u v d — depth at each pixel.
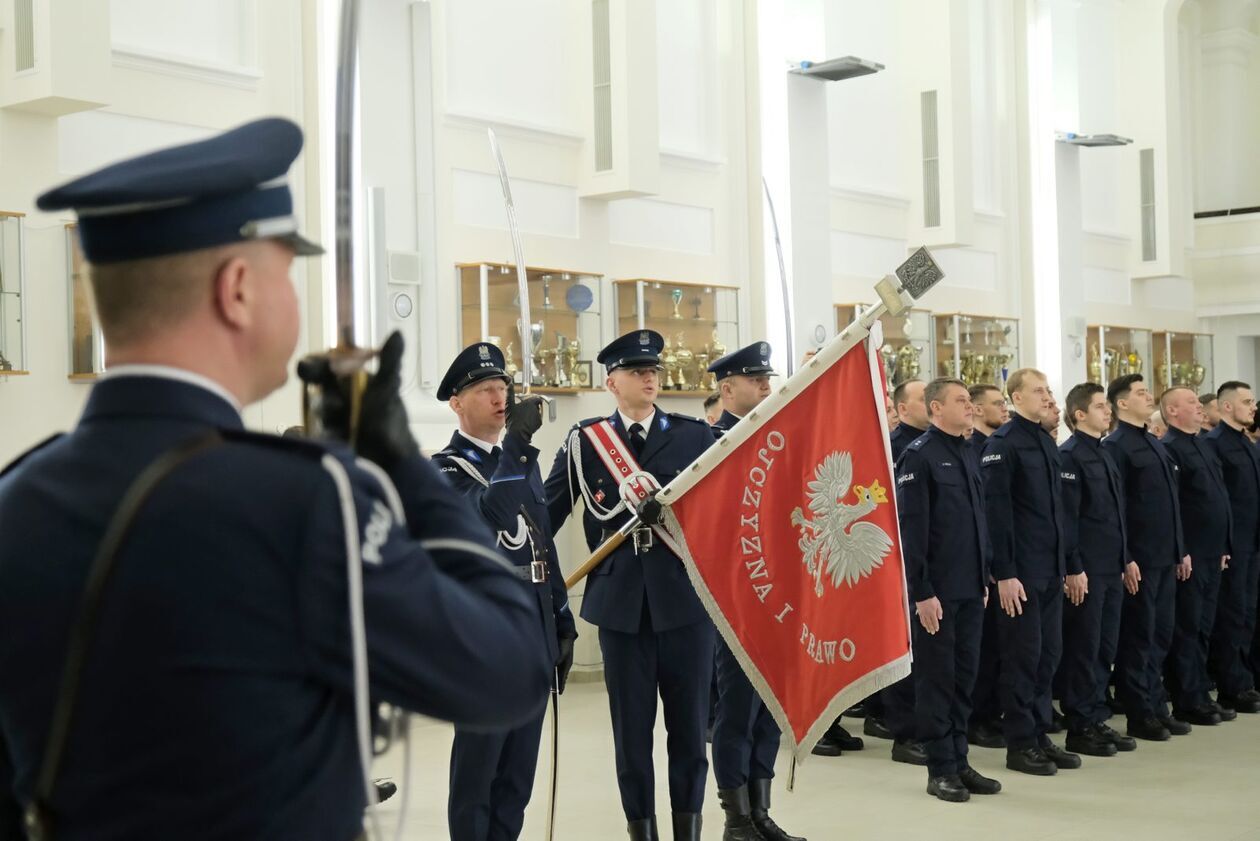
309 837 1.14
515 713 1.25
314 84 7.31
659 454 4.47
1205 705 7.07
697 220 9.52
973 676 5.50
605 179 8.61
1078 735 6.25
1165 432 8.16
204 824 1.09
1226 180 16.05
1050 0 12.87
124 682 1.09
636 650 4.25
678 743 4.27
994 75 12.44
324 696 1.17
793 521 3.82
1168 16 14.13
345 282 1.37
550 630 3.89
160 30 6.67
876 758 6.10
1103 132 13.92
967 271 12.02
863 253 10.97
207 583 1.10
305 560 1.12
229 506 1.11
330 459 1.16
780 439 3.85
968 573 5.44
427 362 7.56
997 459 5.82
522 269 4.47
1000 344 12.16
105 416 1.18
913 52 11.34
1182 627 7.04
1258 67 16.30
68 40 5.83
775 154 9.90
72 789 1.11
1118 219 14.28
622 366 4.49
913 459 5.46
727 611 3.84
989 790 5.39
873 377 3.75
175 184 1.13
